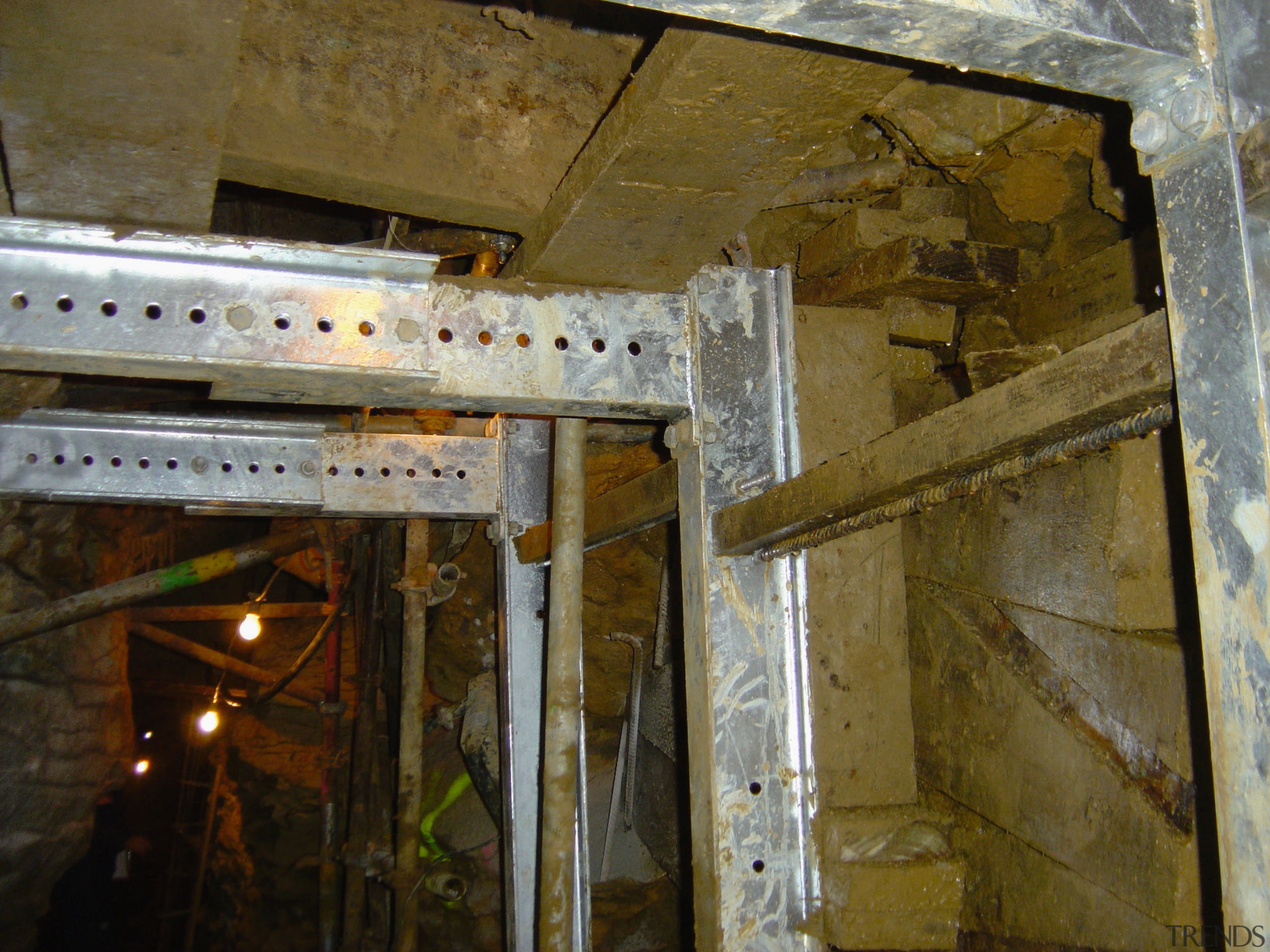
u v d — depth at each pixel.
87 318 1.07
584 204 1.10
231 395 1.26
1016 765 1.50
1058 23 0.65
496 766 3.12
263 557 3.28
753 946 1.29
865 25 0.67
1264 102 0.67
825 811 1.54
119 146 0.98
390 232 1.83
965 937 1.60
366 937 3.33
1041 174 1.66
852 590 1.68
